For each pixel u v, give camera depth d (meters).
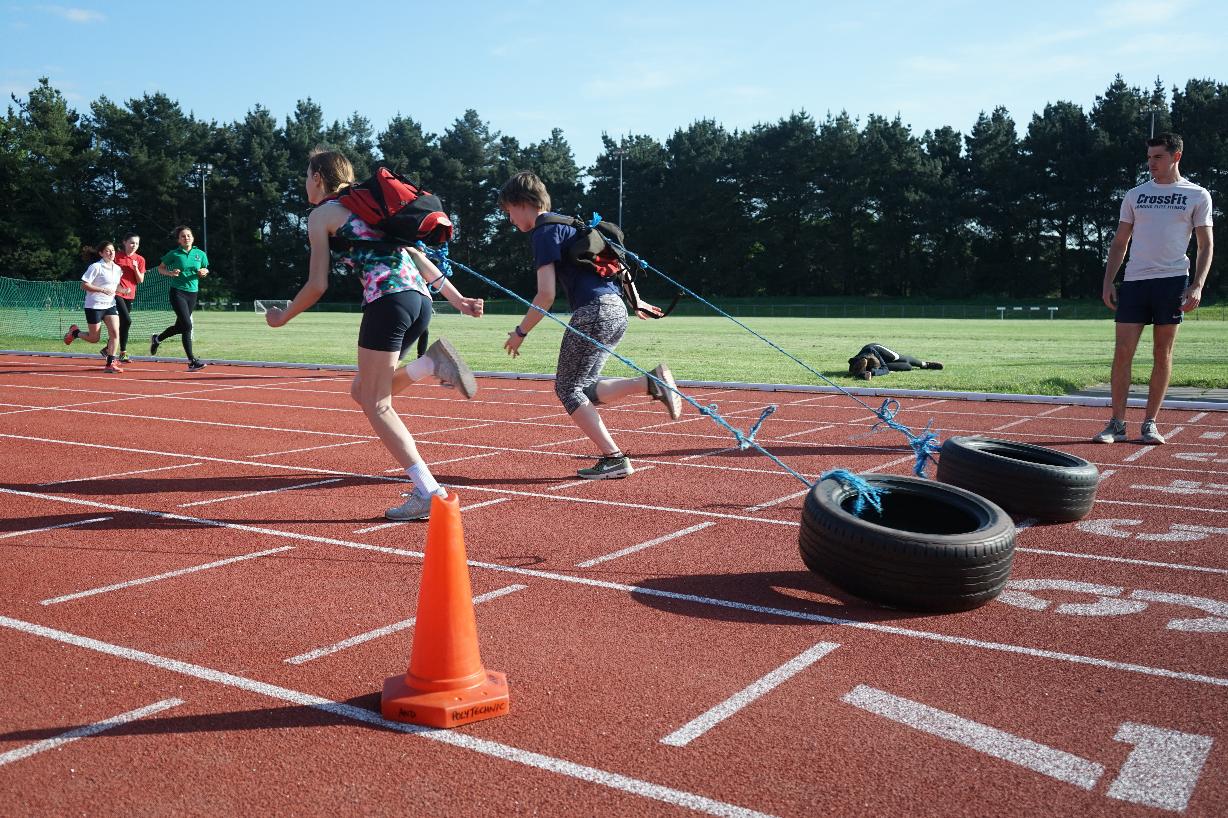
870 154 89.12
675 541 5.53
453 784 2.83
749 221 93.88
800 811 2.69
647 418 10.65
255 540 5.48
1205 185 76.62
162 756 2.99
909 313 73.25
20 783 2.83
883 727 3.21
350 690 3.48
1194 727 3.22
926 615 4.32
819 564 4.50
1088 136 83.38
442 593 3.30
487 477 7.33
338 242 5.64
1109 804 2.73
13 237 78.00
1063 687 3.54
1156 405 8.81
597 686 3.53
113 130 85.56
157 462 7.92
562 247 6.75
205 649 3.85
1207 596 4.59
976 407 11.59
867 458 8.15
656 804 2.72
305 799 2.75
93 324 15.93
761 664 3.74
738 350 22.27
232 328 35.81
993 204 86.38
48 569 4.92
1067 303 77.88
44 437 9.21
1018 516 6.05
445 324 42.66
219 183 87.69
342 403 11.91
